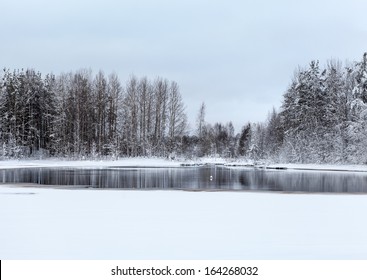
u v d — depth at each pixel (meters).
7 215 14.96
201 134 93.06
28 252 10.15
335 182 35.28
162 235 11.89
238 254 10.06
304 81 73.75
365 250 10.45
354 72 72.50
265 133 99.81
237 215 15.25
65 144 74.81
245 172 50.28
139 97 82.06
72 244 10.86
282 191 26.78
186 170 52.44
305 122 70.56
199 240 11.35
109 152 74.44
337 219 14.56
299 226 13.25
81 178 36.75
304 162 66.12
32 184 29.89
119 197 20.61
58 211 15.92
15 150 68.00
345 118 68.62
